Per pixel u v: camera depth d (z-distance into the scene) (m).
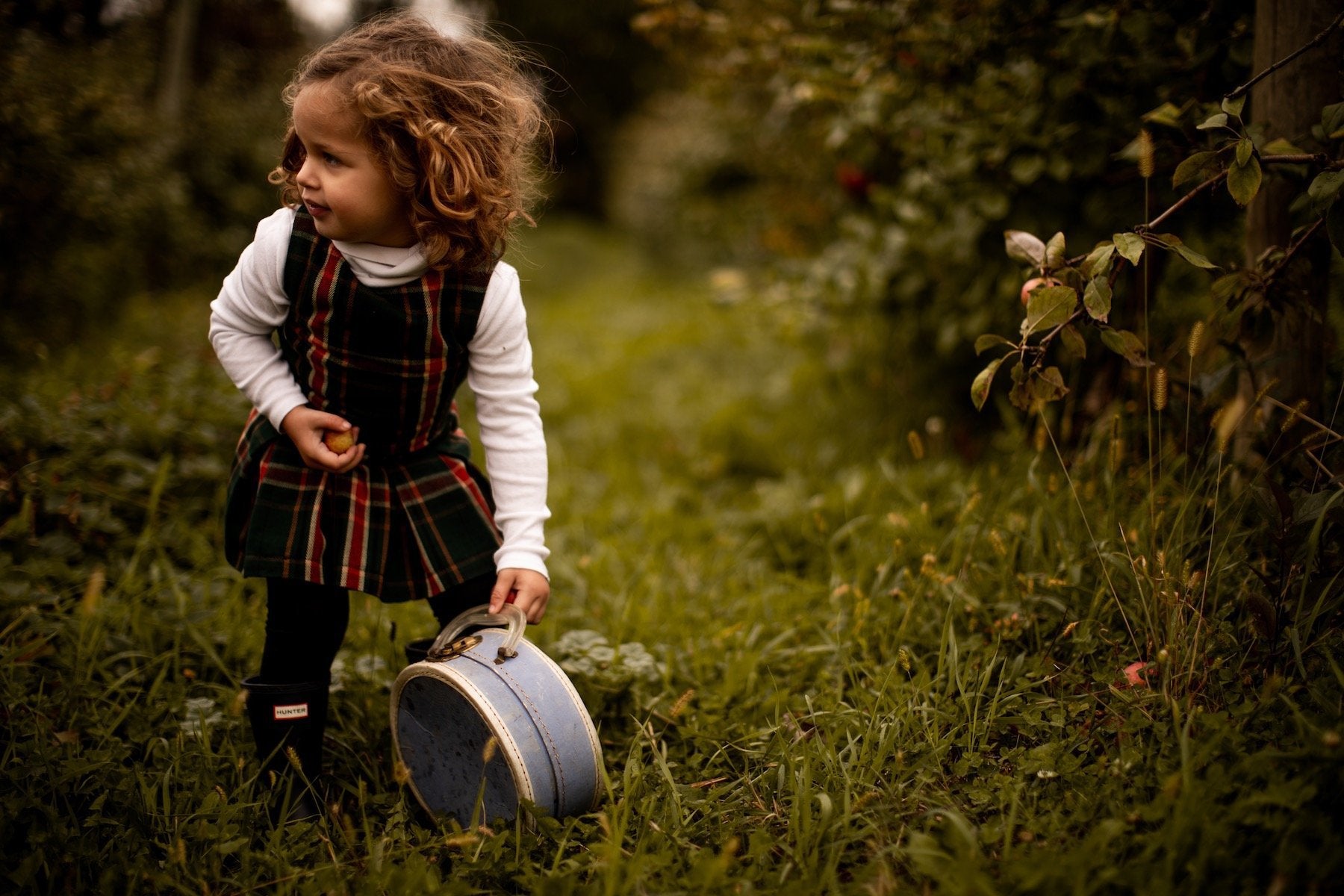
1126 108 2.59
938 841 1.54
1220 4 2.31
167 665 2.13
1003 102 2.82
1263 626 1.71
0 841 1.54
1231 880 1.32
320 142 1.54
